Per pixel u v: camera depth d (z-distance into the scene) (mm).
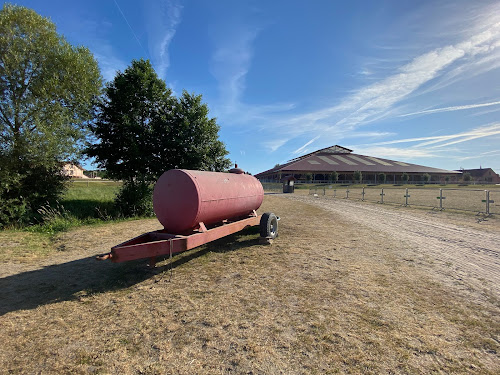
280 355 2879
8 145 10906
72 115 12930
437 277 5113
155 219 13320
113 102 14344
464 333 3275
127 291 4641
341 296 4293
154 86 14641
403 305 3994
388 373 2600
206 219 5988
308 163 68312
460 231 9594
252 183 8227
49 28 12398
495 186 56250
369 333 3273
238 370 2664
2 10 11422
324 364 2730
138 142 14172
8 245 7965
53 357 2910
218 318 3666
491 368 2674
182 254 6746
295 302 4102
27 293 4617
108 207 14914
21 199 11609
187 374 2619
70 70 12445
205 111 15727
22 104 11477
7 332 3406
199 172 6191
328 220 12289
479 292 4445
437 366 2701
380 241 8094
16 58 10984
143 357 2889
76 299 4359
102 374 2639
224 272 5465
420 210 15953
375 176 66562
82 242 8398
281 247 7387
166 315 3781
